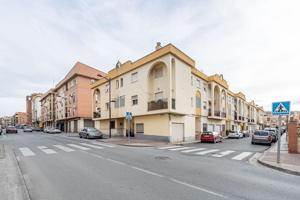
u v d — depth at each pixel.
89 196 4.64
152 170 7.26
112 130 29.50
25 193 4.73
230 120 41.78
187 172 7.04
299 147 12.51
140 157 10.14
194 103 25.94
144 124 23.27
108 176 6.36
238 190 5.23
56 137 25.94
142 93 23.17
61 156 10.20
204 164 8.62
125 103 26.06
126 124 26.62
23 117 126.44
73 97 44.47
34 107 91.62
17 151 11.93
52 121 62.28
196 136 26.20
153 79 23.14
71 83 46.28
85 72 43.28
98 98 35.66
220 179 6.21
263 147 16.80
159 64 22.14
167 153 11.89
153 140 21.55
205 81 30.36
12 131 40.31
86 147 14.38
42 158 9.58
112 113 28.88
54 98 61.88
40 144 16.17
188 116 23.97
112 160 9.18
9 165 7.79
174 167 7.83
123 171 7.05
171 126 20.64
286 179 6.47
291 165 8.30
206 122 29.64
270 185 5.75
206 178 6.29
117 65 28.97
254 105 67.00
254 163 9.36
